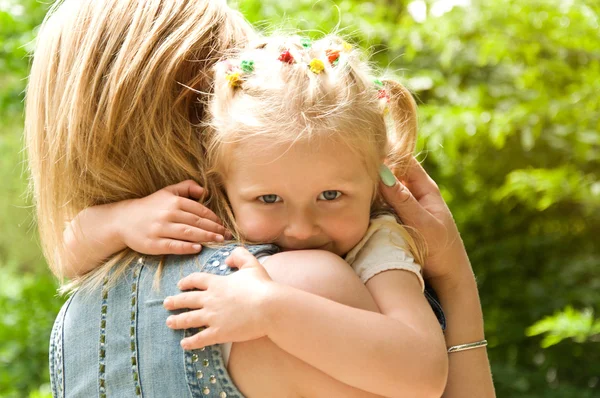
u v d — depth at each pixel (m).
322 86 1.32
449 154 4.15
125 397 1.31
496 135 4.07
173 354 1.28
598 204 4.39
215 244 1.35
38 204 1.52
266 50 1.44
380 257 1.37
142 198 1.42
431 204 1.60
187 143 1.43
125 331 1.34
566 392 4.62
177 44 1.43
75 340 1.40
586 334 3.75
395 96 1.60
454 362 1.58
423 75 4.46
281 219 1.35
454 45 4.36
